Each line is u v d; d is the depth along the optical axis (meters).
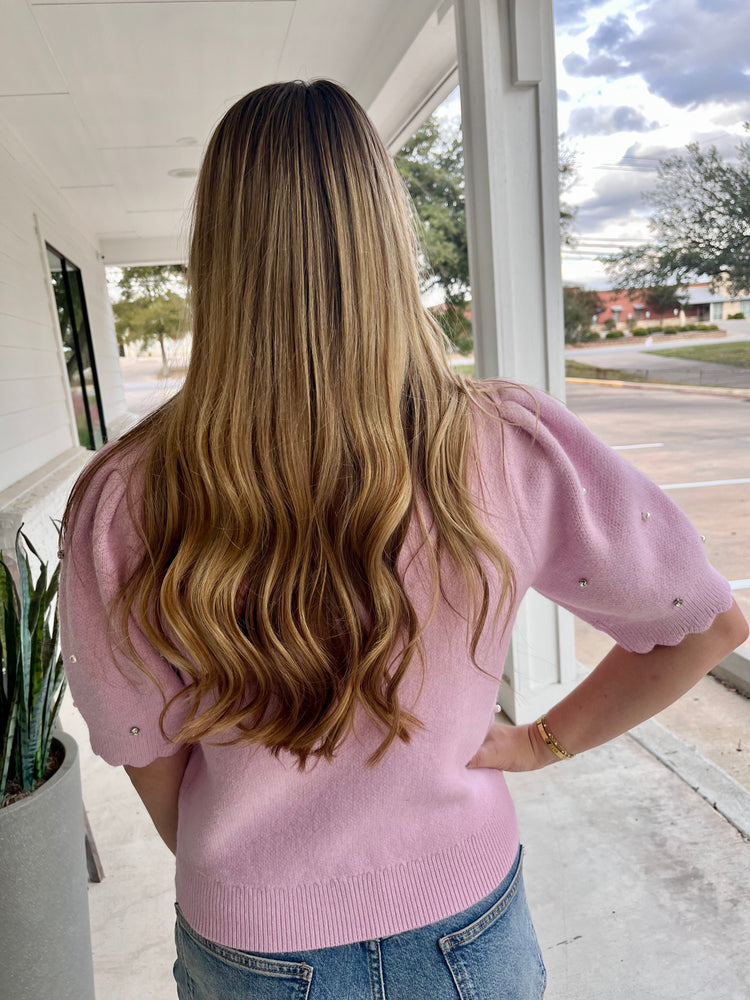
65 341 7.15
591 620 0.68
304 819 0.60
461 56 2.40
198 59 4.02
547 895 1.84
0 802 1.28
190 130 5.31
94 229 9.27
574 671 2.74
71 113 4.74
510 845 0.66
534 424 0.59
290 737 0.56
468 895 0.62
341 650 0.55
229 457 0.53
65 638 0.60
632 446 3.03
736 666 2.75
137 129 5.20
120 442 0.60
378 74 3.90
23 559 1.33
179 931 0.68
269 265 0.55
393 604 0.54
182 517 0.55
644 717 0.70
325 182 0.56
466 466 0.57
